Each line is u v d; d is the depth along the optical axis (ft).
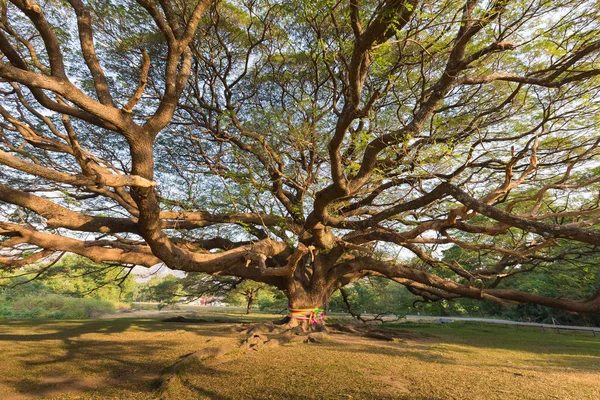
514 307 89.56
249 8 33.65
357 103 19.86
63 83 17.28
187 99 42.88
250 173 31.24
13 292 127.13
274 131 32.42
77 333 40.34
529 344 39.01
